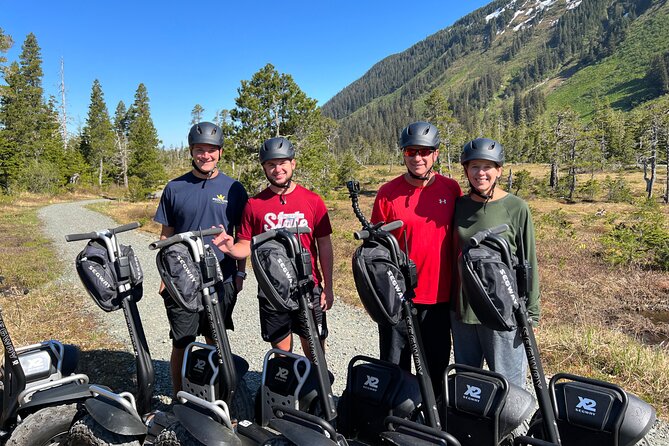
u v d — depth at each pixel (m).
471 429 2.91
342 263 12.30
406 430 2.78
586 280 11.51
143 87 82.62
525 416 2.87
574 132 55.75
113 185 68.00
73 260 13.70
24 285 10.07
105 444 2.91
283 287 2.84
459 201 3.35
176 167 100.75
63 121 77.75
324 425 2.67
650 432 4.03
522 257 3.13
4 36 37.12
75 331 6.92
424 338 3.44
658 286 10.88
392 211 3.45
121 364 5.67
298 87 24.52
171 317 3.90
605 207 37.16
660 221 18.53
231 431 2.85
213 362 3.38
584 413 2.76
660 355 5.62
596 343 5.95
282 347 3.82
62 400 3.14
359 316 7.86
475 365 3.38
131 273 3.32
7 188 45.38
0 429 3.39
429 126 3.35
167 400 4.71
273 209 3.72
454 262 3.35
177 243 3.07
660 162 52.47
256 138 24.00
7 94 41.22
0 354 5.72
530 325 2.74
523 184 50.59
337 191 46.53
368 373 3.29
